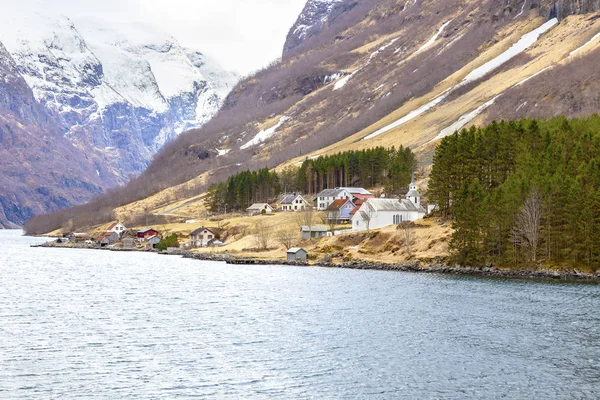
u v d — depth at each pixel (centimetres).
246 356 8588
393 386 7450
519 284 14750
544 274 16012
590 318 10844
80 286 15238
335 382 7575
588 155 18288
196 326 10388
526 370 7988
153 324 10544
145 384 7469
